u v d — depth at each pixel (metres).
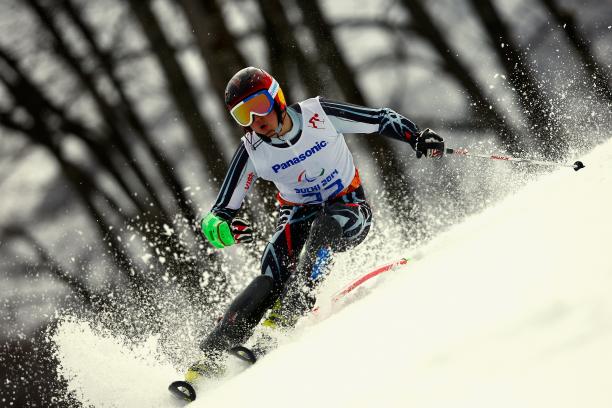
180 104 43.19
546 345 6.41
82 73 47.91
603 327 6.19
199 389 13.59
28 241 56.97
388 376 7.54
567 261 7.83
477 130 48.94
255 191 33.16
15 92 47.78
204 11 33.19
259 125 14.14
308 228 15.51
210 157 43.81
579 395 5.48
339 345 9.77
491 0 46.34
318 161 14.99
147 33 42.28
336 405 7.56
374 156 40.78
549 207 10.88
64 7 47.38
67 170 49.78
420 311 9.07
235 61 33.47
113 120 48.41
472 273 9.38
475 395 6.19
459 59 48.66
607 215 8.67
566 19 46.88
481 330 7.30
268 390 9.55
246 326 13.84
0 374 48.06
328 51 42.31
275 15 38.03
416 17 49.59
